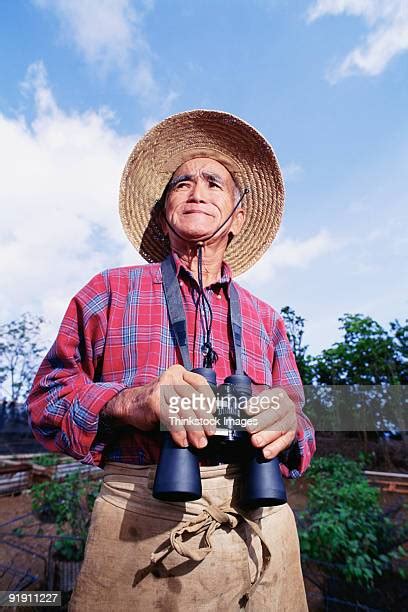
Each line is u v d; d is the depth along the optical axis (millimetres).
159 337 1158
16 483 7902
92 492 4820
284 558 1104
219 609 916
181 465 865
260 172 1719
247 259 1788
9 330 20719
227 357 1253
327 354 11188
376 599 3350
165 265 1348
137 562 924
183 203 1428
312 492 4527
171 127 1621
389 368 10320
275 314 1566
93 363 1200
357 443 7539
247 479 957
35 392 1173
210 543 897
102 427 1017
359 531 3719
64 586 3500
